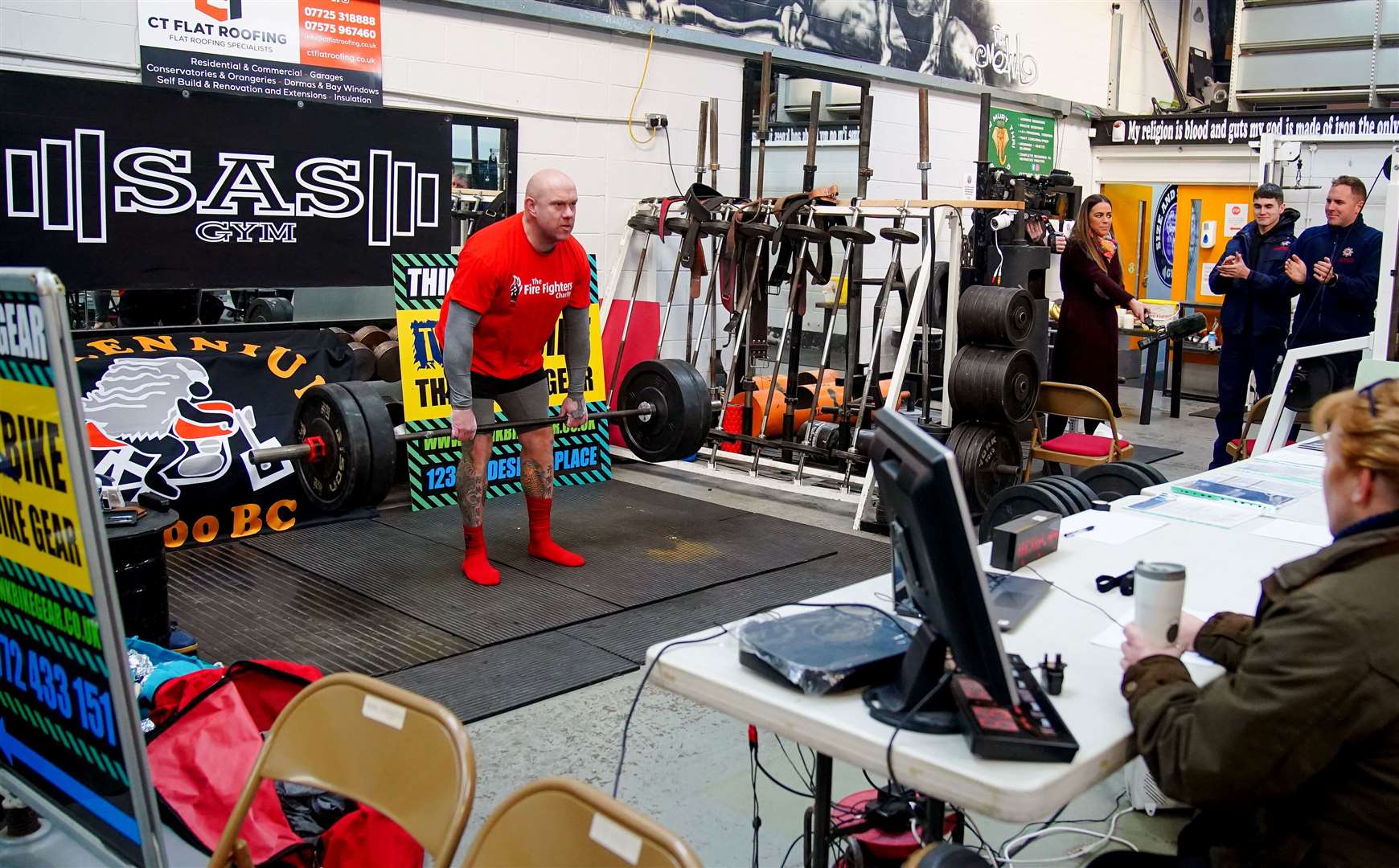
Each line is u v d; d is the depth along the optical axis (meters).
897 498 1.63
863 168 6.23
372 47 5.47
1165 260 9.59
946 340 5.45
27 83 4.49
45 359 1.70
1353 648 1.42
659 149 6.75
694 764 3.06
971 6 8.62
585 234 6.47
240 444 4.96
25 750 2.04
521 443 4.71
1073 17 9.65
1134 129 9.65
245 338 5.14
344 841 2.13
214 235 5.04
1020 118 9.21
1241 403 6.38
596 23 6.24
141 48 4.80
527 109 6.08
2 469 1.87
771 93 7.24
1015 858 2.65
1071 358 6.25
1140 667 1.69
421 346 5.32
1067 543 2.57
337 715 1.83
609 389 6.50
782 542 5.08
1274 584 1.57
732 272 6.14
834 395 6.65
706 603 4.29
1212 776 1.49
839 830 2.28
